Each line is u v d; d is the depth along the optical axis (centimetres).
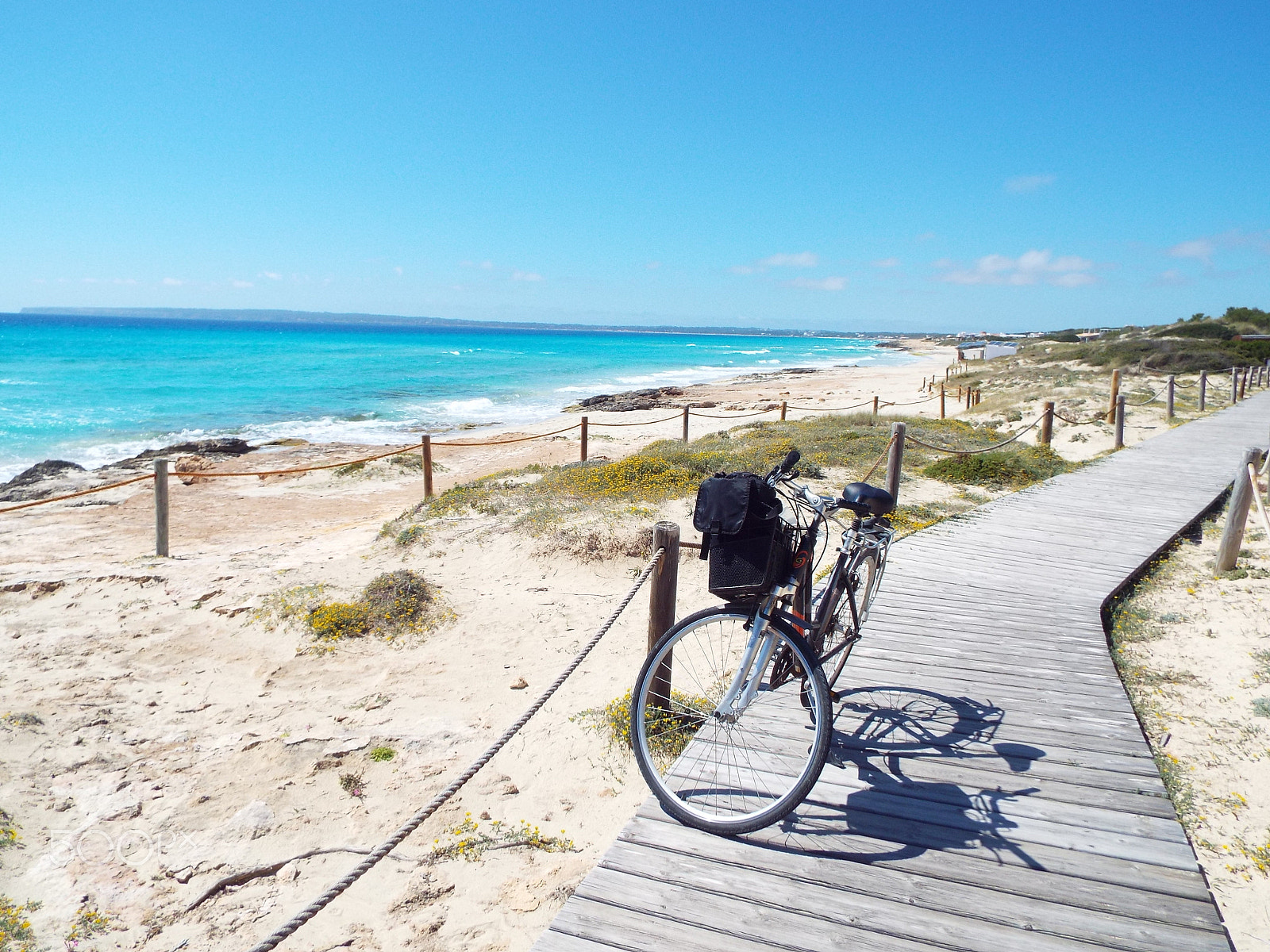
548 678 636
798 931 276
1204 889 300
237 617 760
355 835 443
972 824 339
